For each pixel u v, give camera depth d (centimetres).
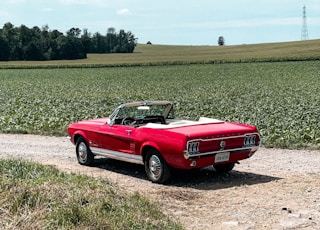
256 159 1230
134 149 1041
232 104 2717
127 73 7588
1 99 3291
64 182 780
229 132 973
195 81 5544
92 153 1194
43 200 656
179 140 926
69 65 9800
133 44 17388
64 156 1348
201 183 995
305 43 13500
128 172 1128
